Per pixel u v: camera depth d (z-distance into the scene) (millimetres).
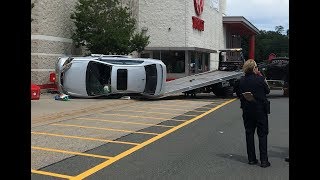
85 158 8422
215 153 9016
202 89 24656
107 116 15094
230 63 28344
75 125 12766
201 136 11133
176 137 10938
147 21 36156
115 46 25547
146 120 14180
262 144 7832
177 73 36188
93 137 10750
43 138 10469
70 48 26250
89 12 25391
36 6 23219
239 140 10578
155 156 8680
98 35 25219
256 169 7656
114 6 25953
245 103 7949
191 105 19766
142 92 21688
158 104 20047
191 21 36781
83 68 21219
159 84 21859
